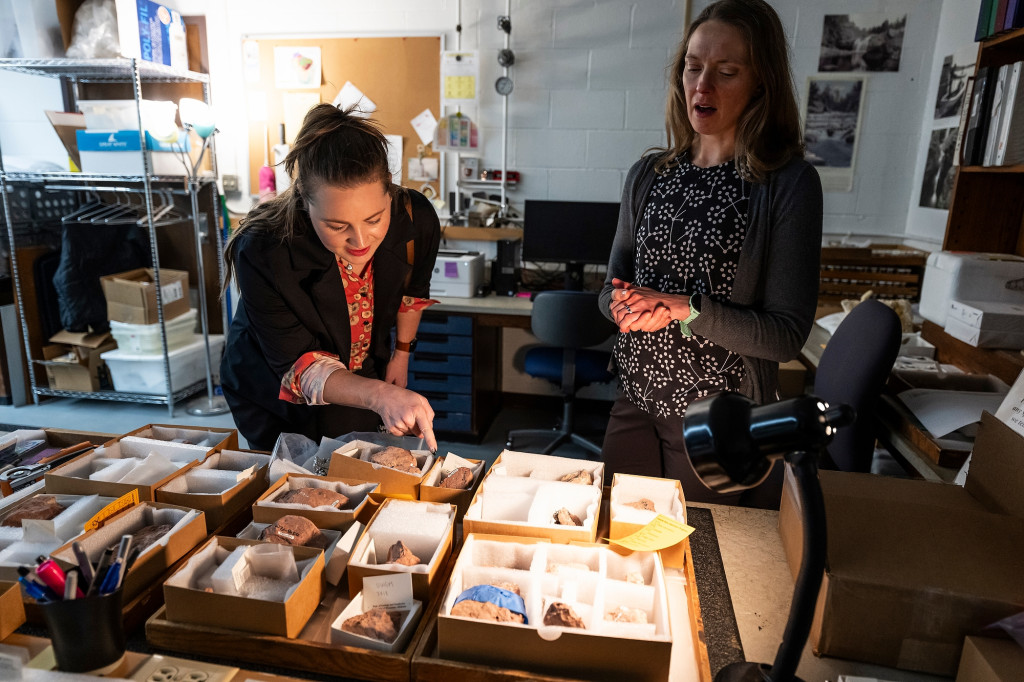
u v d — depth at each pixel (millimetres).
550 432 3299
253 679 778
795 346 1250
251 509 1114
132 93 3893
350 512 993
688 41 1349
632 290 1271
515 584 881
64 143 3549
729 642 845
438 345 3277
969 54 2803
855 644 808
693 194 1360
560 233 3369
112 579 752
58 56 3469
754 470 622
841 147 3354
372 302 1412
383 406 1160
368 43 3607
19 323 3734
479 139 3646
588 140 3557
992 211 2287
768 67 1236
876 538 860
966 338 2025
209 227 3934
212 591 825
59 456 1268
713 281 1343
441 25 3541
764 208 1268
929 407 1737
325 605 896
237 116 3812
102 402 3850
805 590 636
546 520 1028
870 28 3199
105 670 766
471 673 768
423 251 1517
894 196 3363
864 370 1730
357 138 1017
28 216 3748
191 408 3711
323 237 1098
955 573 794
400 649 809
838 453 1806
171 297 3629
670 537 954
